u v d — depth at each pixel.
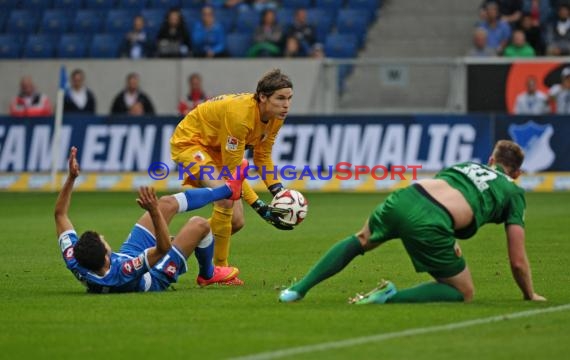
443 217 22.33
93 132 61.28
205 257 26.28
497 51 64.25
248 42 68.56
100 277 24.67
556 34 64.56
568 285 26.84
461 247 35.72
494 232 40.16
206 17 66.62
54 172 59.84
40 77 66.31
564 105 59.22
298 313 22.25
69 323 21.33
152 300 24.03
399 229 22.52
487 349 18.59
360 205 52.09
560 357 18.00
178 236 25.66
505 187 22.89
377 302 23.25
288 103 26.98
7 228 42.94
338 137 59.47
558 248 35.00
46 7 74.44
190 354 18.38
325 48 67.69
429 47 69.81
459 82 60.62
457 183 22.80
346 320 21.36
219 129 27.62
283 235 40.16
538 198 54.56
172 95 65.38
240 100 27.09
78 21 72.50
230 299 24.28
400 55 69.75
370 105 62.06
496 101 60.19
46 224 44.44
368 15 70.75
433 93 61.38
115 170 60.97
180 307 23.11
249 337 19.77
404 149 58.91
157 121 60.69
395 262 31.89
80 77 63.50
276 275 29.39
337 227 42.72
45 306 23.38
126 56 68.00
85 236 24.34
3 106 66.69
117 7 73.81
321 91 62.53
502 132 58.31
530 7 68.00
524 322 21.00
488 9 65.38
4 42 71.94
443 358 17.95
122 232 40.91
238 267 31.20
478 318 21.42
